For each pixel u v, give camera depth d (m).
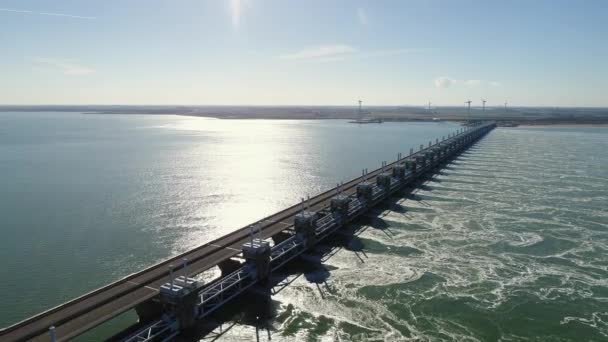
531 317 34.94
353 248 50.50
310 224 47.62
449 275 42.75
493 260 46.66
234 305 36.31
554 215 63.81
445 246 51.00
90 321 27.25
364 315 34.97
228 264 40.50
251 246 38.91
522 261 46.38
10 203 68.50
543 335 32.53
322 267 44.81
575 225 58.88
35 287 39.75
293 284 40.56
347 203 57.47
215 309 34.59
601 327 33.53
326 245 51.50
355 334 32.19
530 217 62.94
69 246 49.53
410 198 75.88
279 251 44.09
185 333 31.53
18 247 49.19
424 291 39.25
